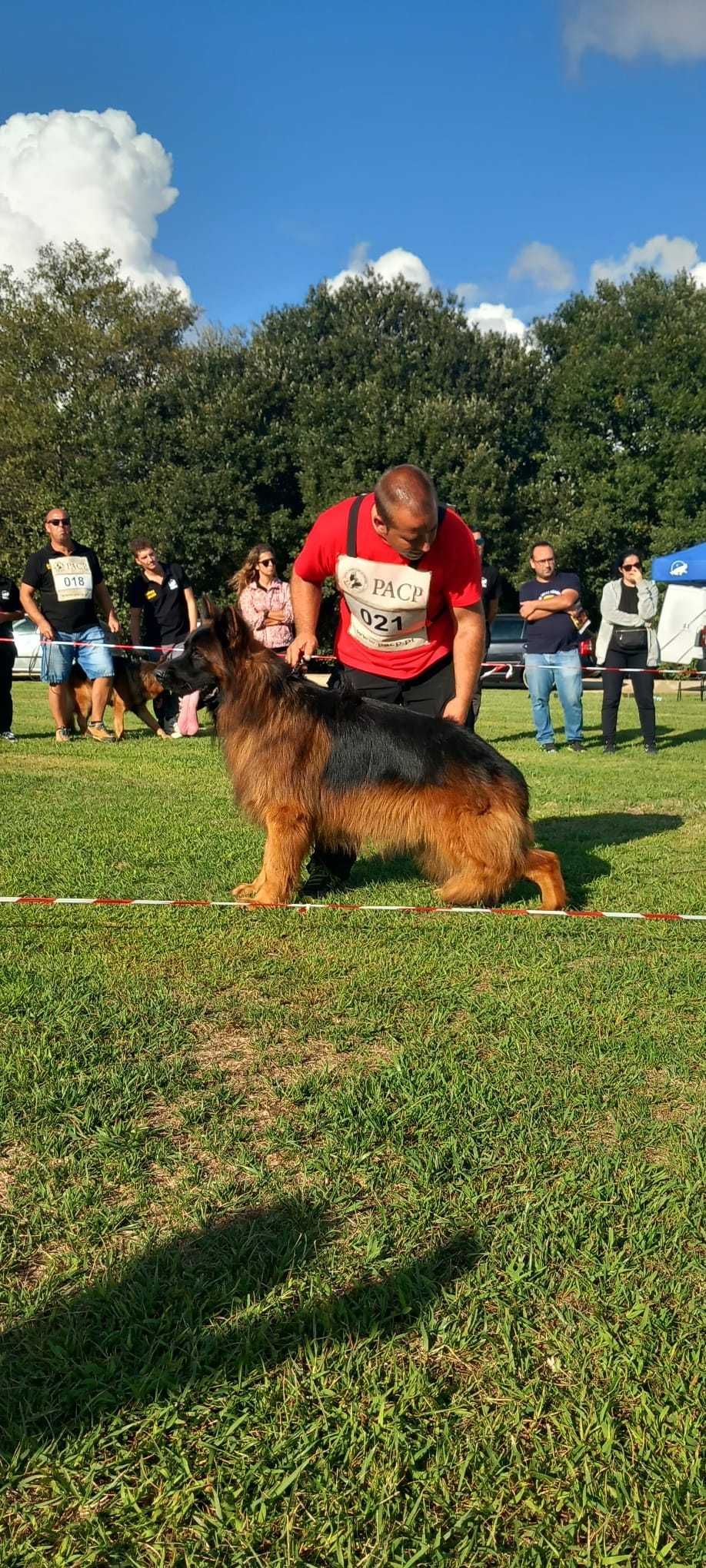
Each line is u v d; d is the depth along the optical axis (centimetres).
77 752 1076
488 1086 304
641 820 741
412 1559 155
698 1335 202
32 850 598
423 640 514
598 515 3425
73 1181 250
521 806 491
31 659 2375
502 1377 190
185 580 1252
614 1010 366
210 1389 187
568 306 3847
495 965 414
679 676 2177
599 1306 209
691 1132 278
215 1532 160
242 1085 304
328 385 3472
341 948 429
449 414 3241
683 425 3512
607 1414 180
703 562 2016
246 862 579
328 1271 218
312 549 498
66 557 1138
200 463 3338
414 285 3628
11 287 3791
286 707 483
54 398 3656
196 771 941
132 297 3881
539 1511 164
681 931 463
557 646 1162
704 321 3472
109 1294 208
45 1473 168
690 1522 163
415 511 431
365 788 482
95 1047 324
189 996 372
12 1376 188
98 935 440
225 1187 247
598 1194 247
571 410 3559
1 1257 220
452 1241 230
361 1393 186
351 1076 310
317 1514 163
